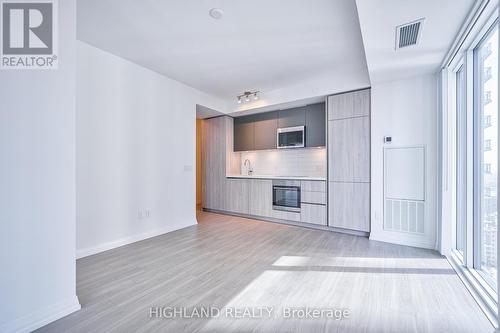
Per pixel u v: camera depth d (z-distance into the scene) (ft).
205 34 8.42
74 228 5.44
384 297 5.98
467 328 4.85
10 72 4.53
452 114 8.74
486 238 6.91
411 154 10.03
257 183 15.21
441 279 6.97
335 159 12.18
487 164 6.88
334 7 6.94
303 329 4.80
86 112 9.01
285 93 13.75
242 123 17.12
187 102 13.57
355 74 11.33
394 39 7.14
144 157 11.19
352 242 10.54
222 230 12.64
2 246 4.37
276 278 7.03
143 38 8.70
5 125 4.42
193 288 6.45
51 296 5.02
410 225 10.09
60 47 5.19
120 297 5.99
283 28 8.04
